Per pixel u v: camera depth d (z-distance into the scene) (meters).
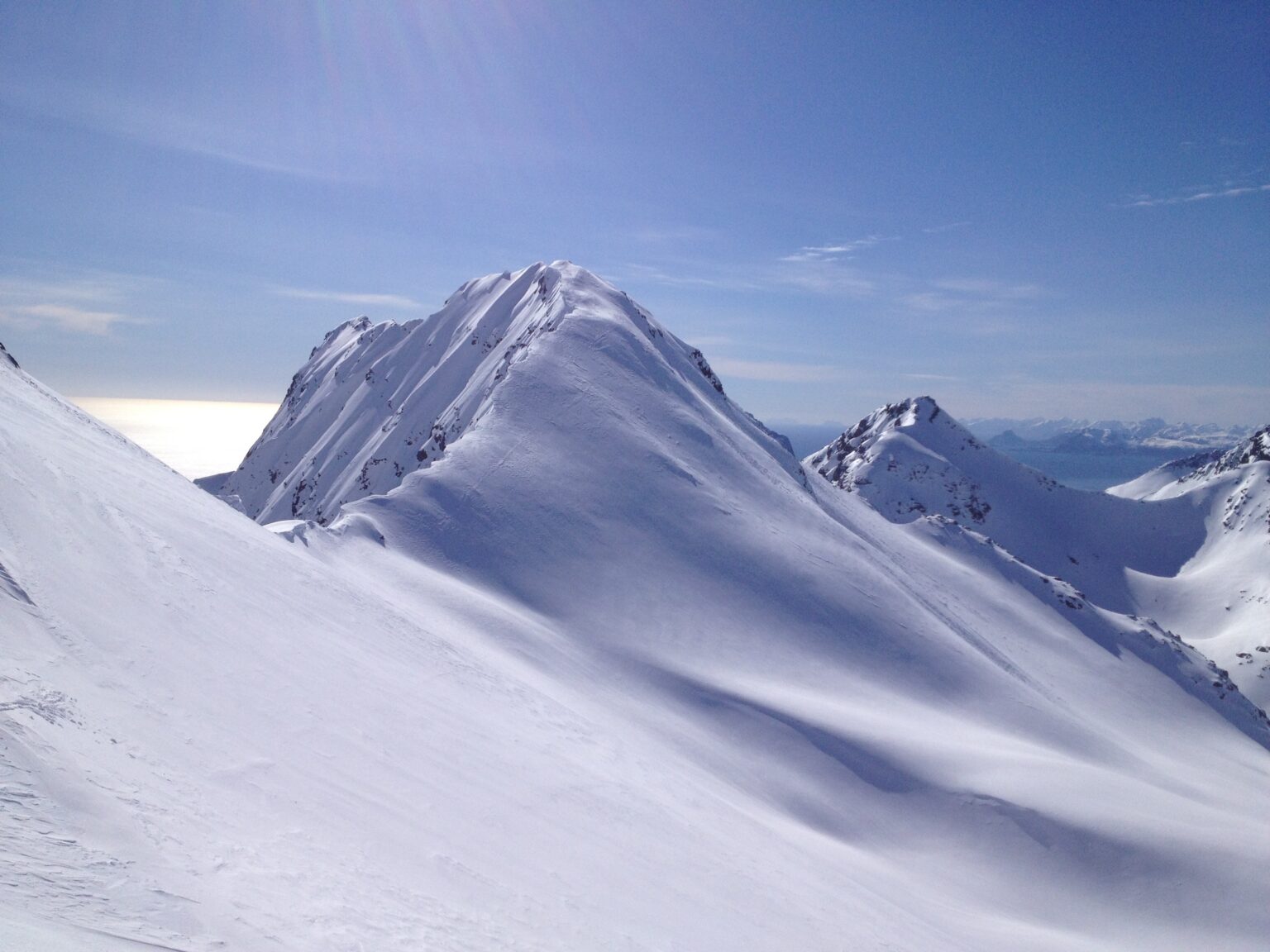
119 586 17.31
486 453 72.50
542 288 134.25
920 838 41.56
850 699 56.66
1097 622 146.25
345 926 10.35
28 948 6.27
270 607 22.70
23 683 11.39
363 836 13.51
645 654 53.66
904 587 89.94
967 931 31.02
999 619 132.50
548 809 19.64
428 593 48.03
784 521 82.62
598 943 14.26
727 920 18.88
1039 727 64.56
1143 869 38.84
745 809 34.25
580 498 70.44
